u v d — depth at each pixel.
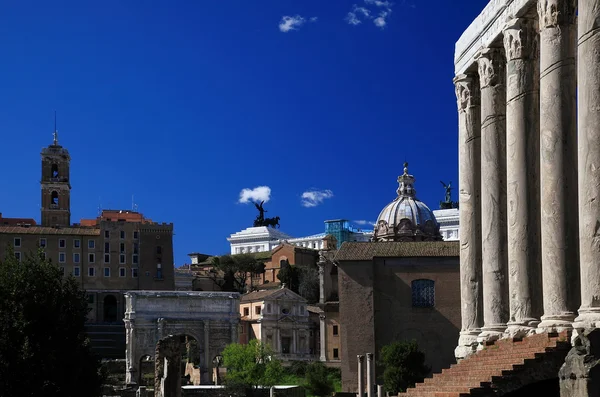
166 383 58.75
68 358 49.75
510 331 29.23
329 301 130.50
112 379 147.25
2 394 46.47
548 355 25.30
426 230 152.88
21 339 47.97
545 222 26.61
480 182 36.06
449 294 102.69
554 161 26.48
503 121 33.22
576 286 25.92
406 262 103.94
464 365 31.34
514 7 30.53
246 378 111.00
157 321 148.75
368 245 108.00
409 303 103.12
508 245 30.19
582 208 23.67
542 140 27.08
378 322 103.00
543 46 27.52
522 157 29.81
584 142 23.81
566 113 26.62
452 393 27.83
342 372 101.94
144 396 93.44
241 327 174.38
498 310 31.77
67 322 50.84
